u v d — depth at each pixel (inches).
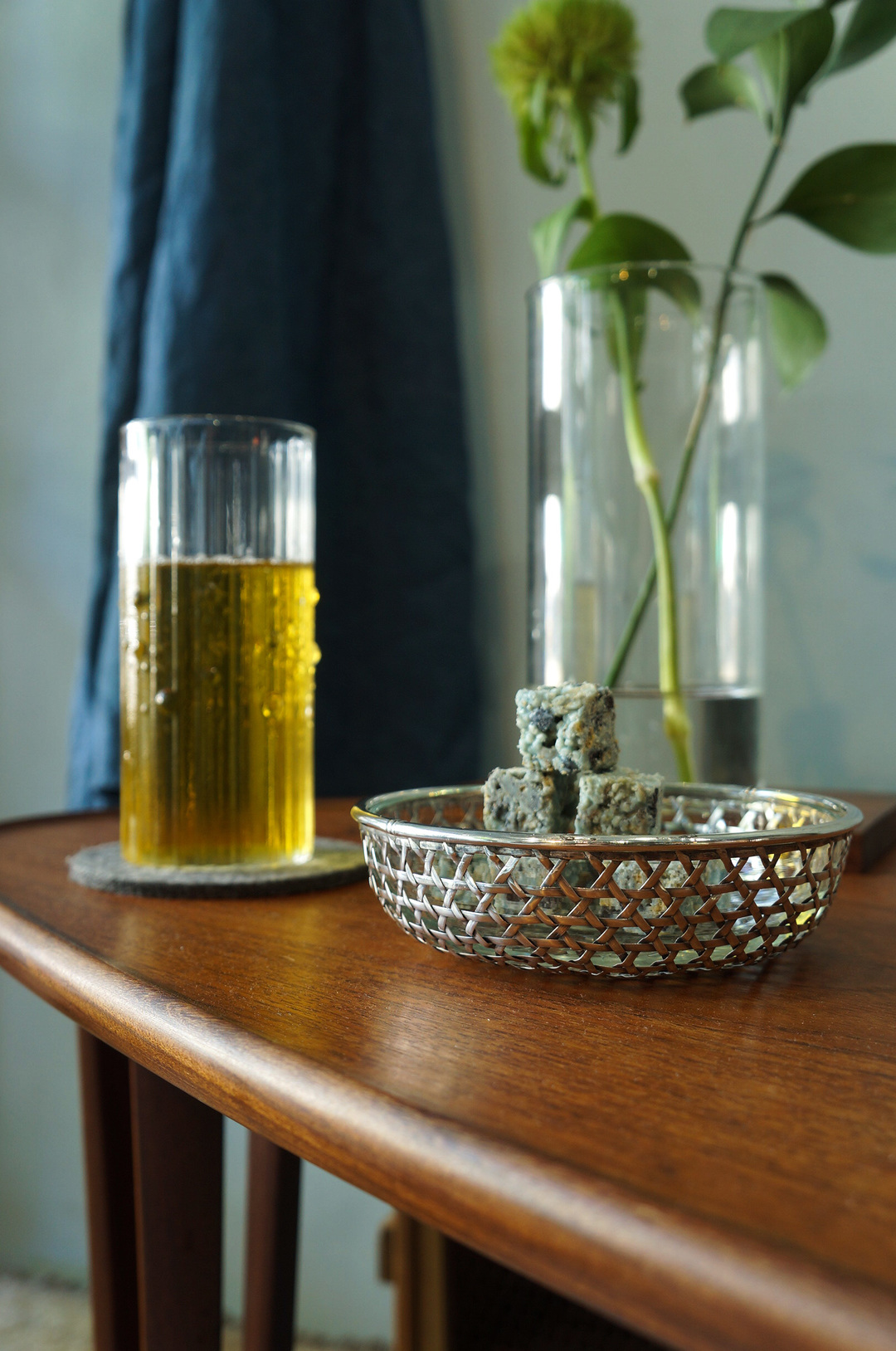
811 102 29.8
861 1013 15.2
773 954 15.9
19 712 42.9
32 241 41.9
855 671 29.8
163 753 20.1
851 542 29.8
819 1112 12.9
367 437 32.9
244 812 20.1
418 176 32.4
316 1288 39.1
